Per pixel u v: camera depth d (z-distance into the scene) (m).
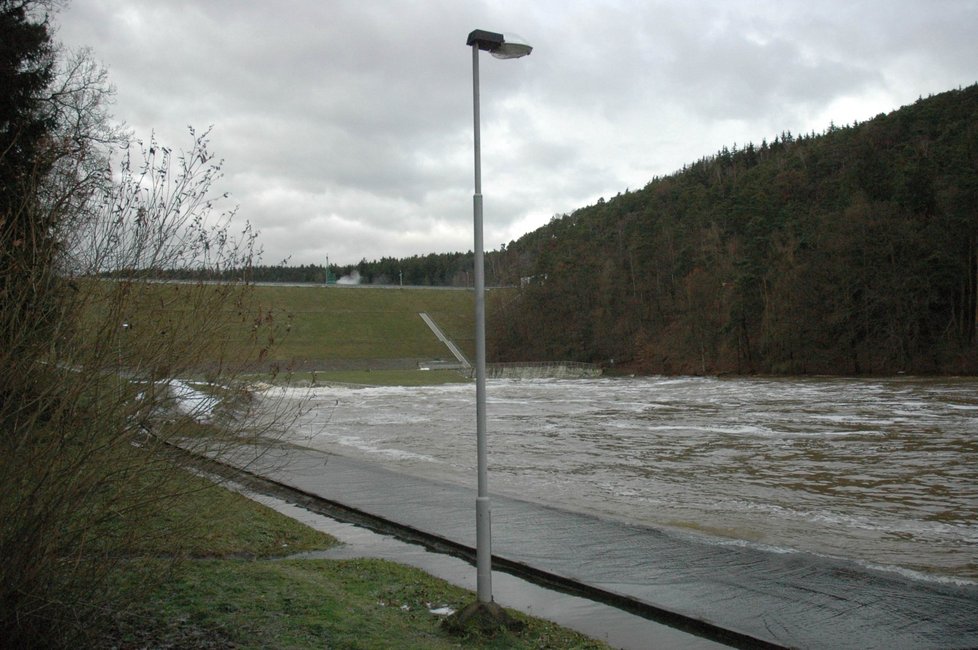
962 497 15.23
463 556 10.27
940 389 46.41
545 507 13.09
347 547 10.66
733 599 8.10
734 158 156.00
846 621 7.41
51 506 5.21
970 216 63.81
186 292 6.13
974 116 80.81
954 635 7.04
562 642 6.82
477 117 7.28
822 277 70.00
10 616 5.25
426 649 6.23
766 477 17.81
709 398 45.00
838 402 39.06
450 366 92.81
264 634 6.29
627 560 9.70
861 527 12.55
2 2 14.73
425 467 19.53
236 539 9.91
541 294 102.62
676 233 98.94
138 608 6.46
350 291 124.75
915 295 64.69
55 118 13.77
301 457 19.34
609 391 54.84
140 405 5.57
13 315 5.21
